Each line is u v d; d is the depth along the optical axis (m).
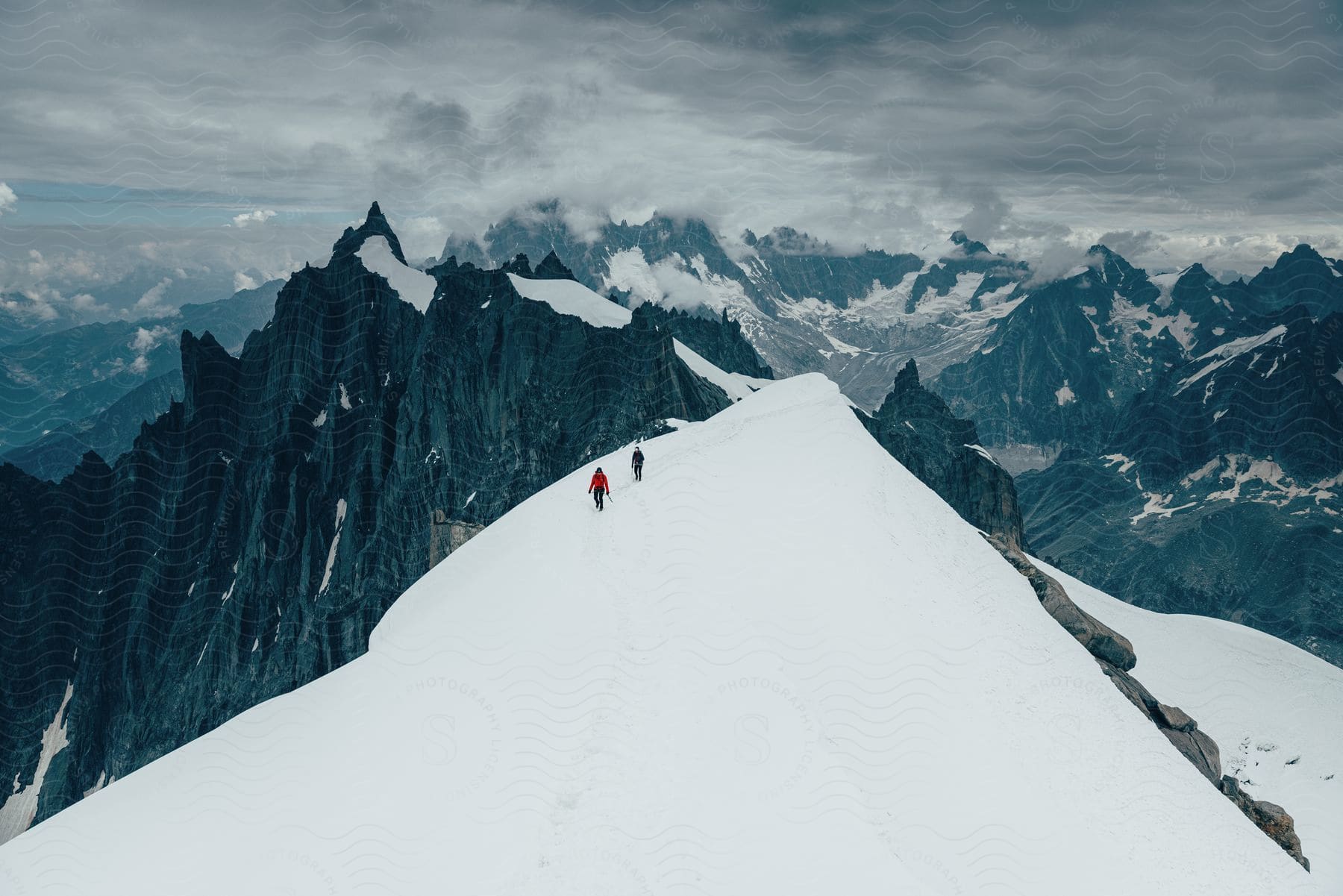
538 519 54.78
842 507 52.69
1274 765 80.81
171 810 37.97
